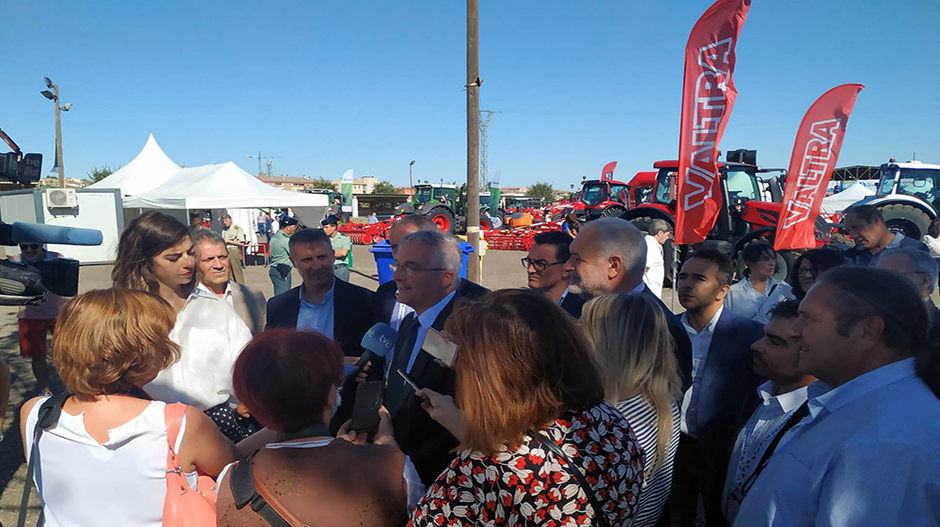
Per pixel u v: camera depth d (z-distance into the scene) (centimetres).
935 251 758
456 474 115
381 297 304
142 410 138
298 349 132
